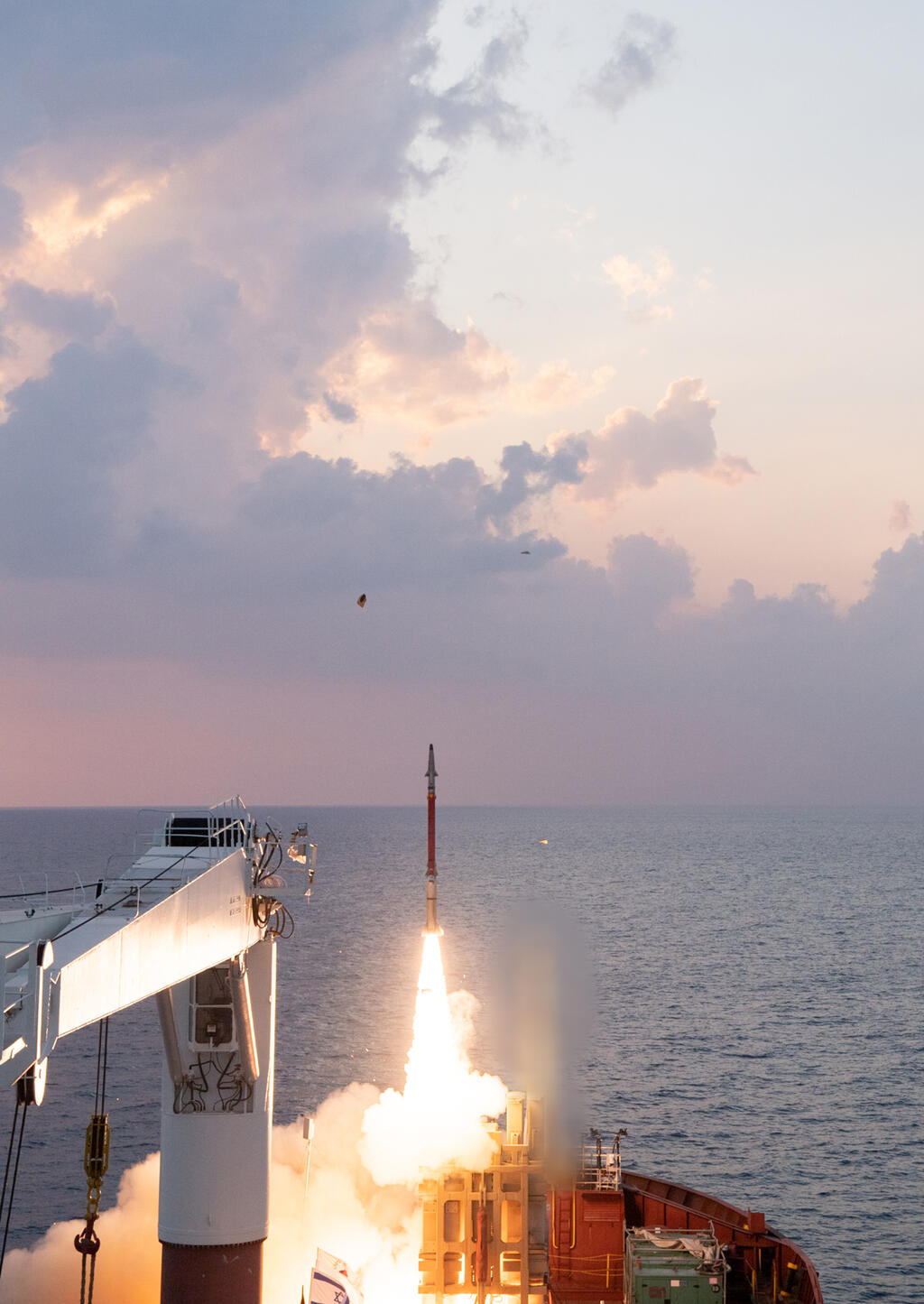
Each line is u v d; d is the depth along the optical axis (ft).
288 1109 320.09
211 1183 169.78
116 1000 110.93
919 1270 228.02
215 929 149.28
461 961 584.81
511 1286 168.55
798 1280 169.99
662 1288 150.41
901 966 597.11
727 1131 313.73
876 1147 301.43
